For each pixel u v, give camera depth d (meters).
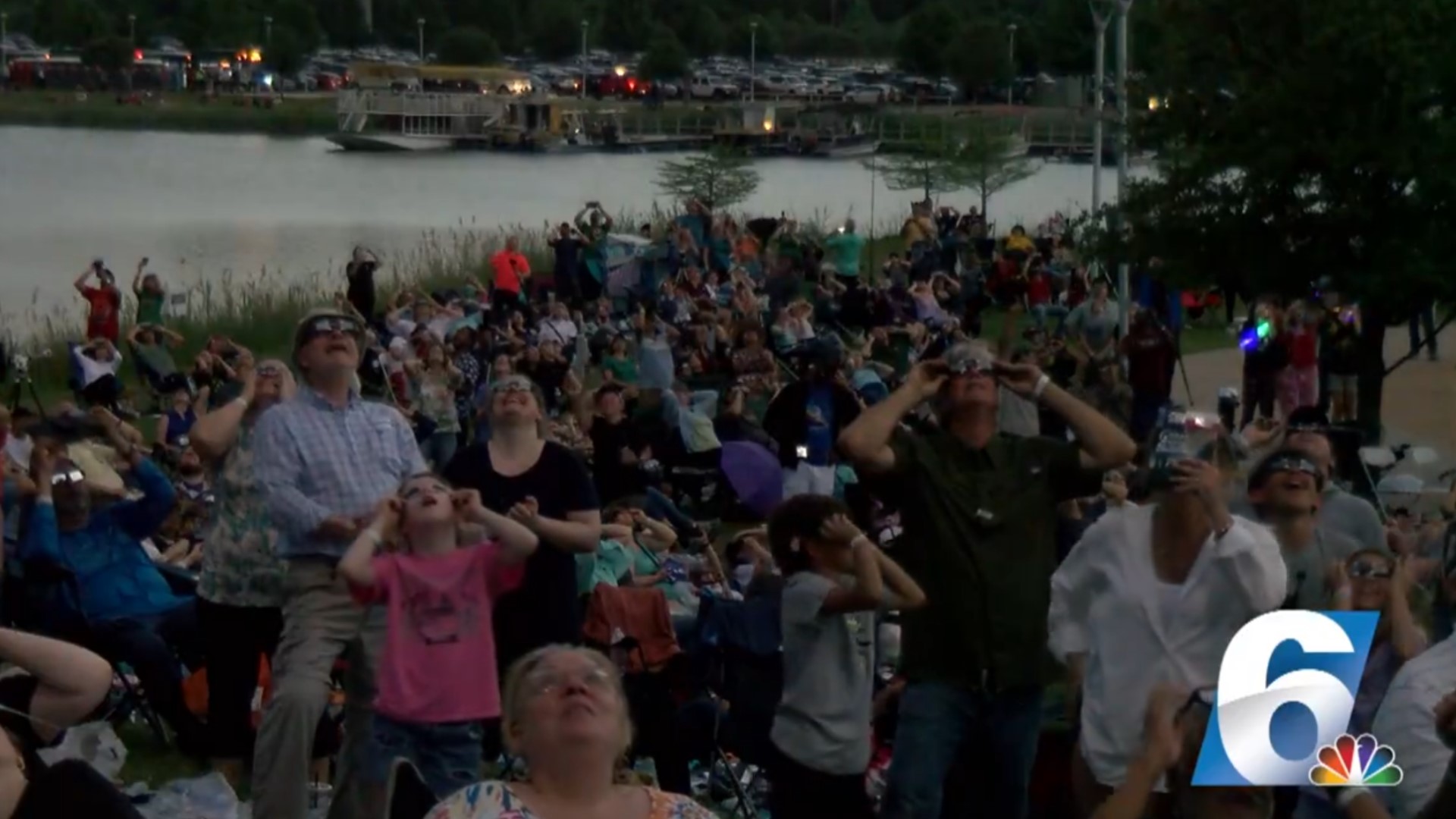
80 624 8.95
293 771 7.18
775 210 60.00
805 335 26.52
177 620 9.27
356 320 7.83
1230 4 22.86
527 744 5.05
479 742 7.32
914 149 56.16
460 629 7.11
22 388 22.61
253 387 8.36
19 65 142.00
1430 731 5.82
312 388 7.65
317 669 7.28
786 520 7.50
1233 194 22.83
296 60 161.88
